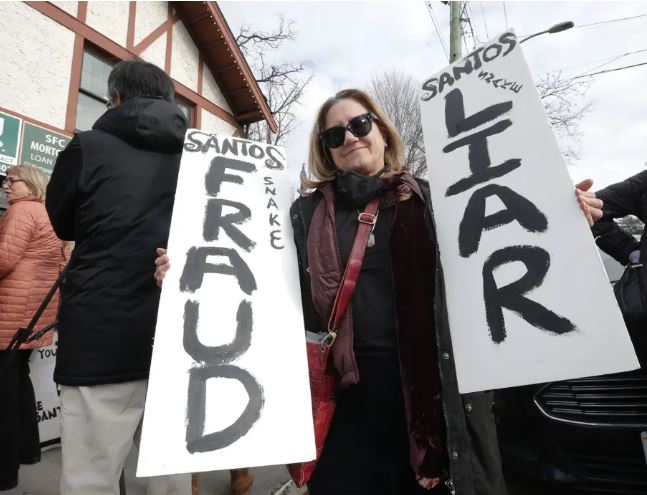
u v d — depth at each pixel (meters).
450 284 1.17
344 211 1.31
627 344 0.94
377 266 1.21
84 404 1.33
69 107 4.25
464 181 1.26
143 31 5.30
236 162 1.52
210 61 6.34
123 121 1.49
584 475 1.83
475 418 1.08
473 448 1.06
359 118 1.37
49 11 4.15
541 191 1.13
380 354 1.16
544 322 1.04
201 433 1.04
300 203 1.40
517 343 1.05
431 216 1.23
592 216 1.10
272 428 1.08
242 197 1.44
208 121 6.25
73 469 1.31
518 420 2.04
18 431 2.20
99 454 1.32
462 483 1.01
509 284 1.10
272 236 1.39
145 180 1.50
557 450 1.91
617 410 1.80
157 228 1.49
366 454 1.16
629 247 2.39
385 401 1.15
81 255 1.42
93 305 1.36
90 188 1.43
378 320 1.17
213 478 2.51
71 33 4.36
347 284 1.17
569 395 1.91
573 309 1.02
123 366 1.36
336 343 1.17
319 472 1.21
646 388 1.75
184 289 1.22
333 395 1.22
